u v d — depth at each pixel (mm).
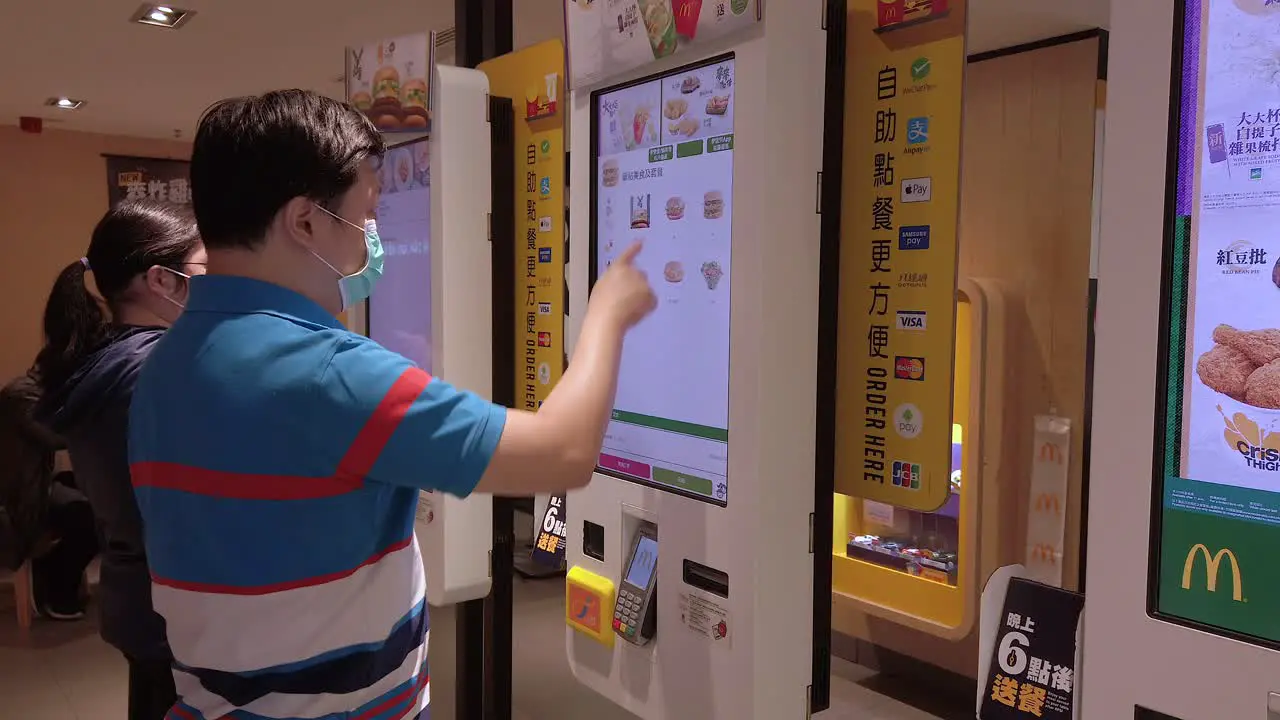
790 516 1341
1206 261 964
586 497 1746
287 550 927
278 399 901
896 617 3311
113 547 1563
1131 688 1030
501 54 2250
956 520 3293
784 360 1309
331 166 969
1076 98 3164
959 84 1273
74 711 3262
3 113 6129
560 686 3400
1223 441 961
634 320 1163
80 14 3555
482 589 2160
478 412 919
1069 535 3203
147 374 985
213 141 952
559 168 1985
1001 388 3260
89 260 1617
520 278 2150
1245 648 941
